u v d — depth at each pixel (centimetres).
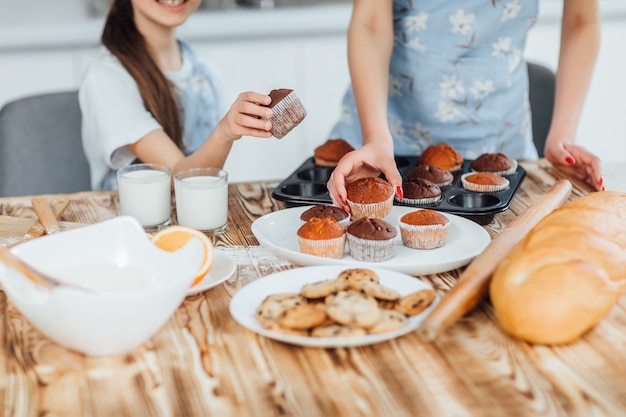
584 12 197
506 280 99
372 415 85
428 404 87
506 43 198
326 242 124
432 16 191
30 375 93
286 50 344
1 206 154
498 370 94
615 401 88
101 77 200
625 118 380
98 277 97
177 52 225
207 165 175
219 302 111
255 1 360
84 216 150
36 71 327
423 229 129
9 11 329
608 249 104
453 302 98
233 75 342
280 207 156
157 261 104
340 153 174
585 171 171
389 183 147
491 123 204
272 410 86
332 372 93
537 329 96
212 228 139
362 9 180
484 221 146
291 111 145
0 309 110
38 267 101
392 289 109
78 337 93
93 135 201
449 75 197
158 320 94
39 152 210
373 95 174
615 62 372
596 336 101
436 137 205
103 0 342
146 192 140
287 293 107
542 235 107
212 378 92
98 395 89
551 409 86
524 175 168
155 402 88
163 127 205
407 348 98
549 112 226
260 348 99
